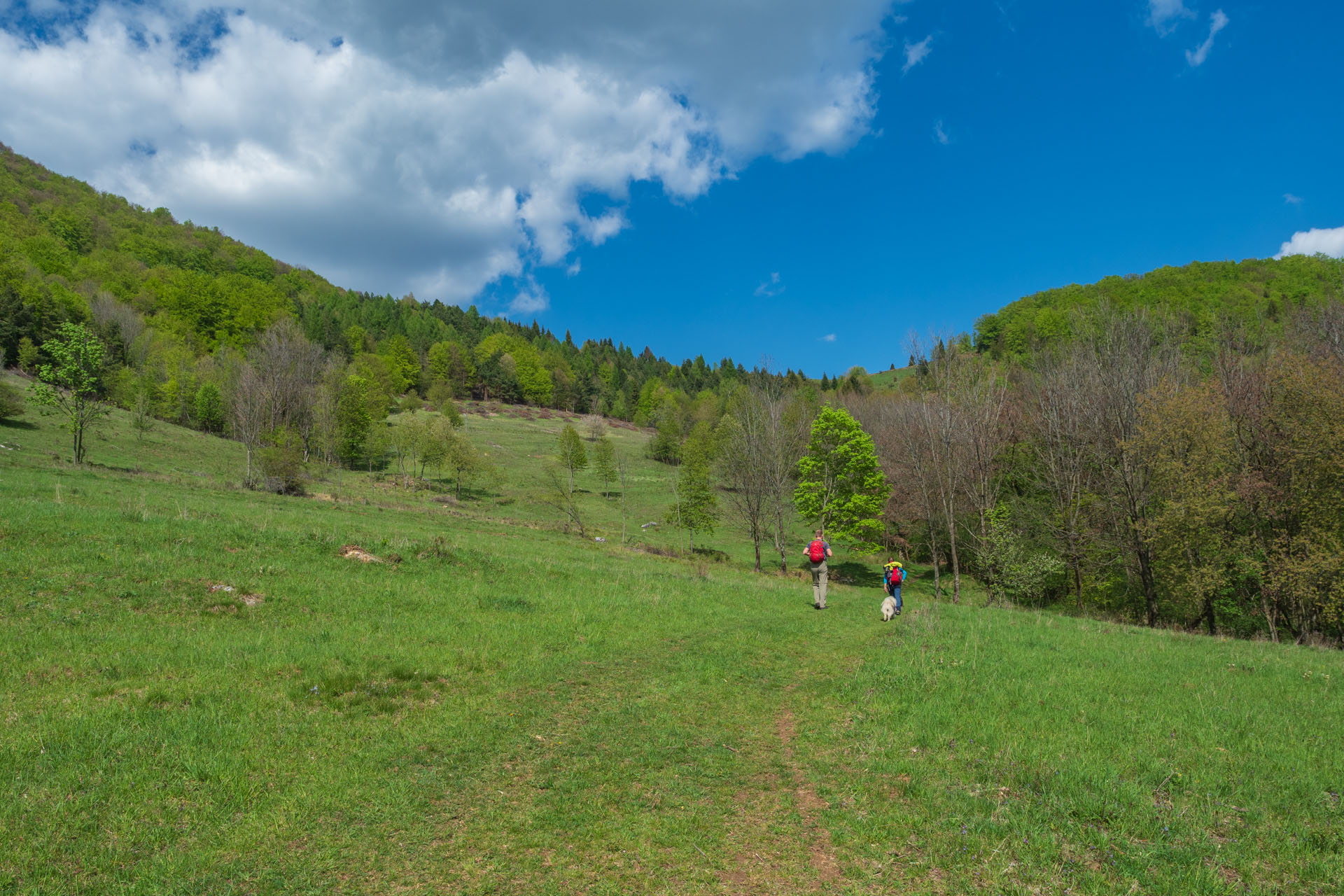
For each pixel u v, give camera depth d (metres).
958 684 10.24
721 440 81.50
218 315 120.75
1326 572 24.28
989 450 39.03
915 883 5.08
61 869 4.91
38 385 40.34
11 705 7.28
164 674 8.64
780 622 16.47
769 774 7.20
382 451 81.00
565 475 90.31
